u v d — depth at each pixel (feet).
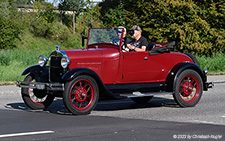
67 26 157.17
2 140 18.89
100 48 28.94
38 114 26.89
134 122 23.82
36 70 28.27
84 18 154.81
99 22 155.12
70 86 25.59
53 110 28.81
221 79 53.62
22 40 135.44
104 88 26.76
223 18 101.35
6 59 70.79
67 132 20.68
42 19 147.64
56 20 154.30
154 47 30.01
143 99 33.42
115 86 28.66
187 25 96.53
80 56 27.12
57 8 157.69
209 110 29.25
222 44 98.53
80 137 19.48
